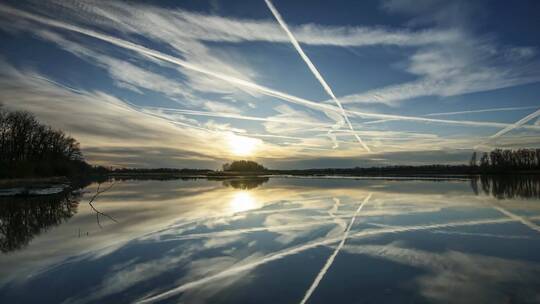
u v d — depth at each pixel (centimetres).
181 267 1033
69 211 2350
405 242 1334
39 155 6825
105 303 770
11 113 6400
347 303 759
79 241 1391
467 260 1084
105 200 3153
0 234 1545
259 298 792
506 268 1001
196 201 2994
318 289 845
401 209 2284
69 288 865
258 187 5212
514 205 2462
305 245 1295
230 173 16825
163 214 2152
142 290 848
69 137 8394
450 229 1587
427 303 756
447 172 12262
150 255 1170
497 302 757
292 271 986
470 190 3959
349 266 1028
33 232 1587
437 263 1054
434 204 2556
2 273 982
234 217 1992
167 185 6206
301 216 2009
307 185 5634
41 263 1081
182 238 1434
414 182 6184
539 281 887
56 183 5219
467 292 816
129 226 1725
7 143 6169
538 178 7269
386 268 1007
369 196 3272
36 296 814
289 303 763
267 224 1748
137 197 3478
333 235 1467
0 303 777
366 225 1700
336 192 3866
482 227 1631
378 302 763
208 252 1204
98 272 988
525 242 1325
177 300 784
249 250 1227
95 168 11950
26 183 4403
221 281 906
